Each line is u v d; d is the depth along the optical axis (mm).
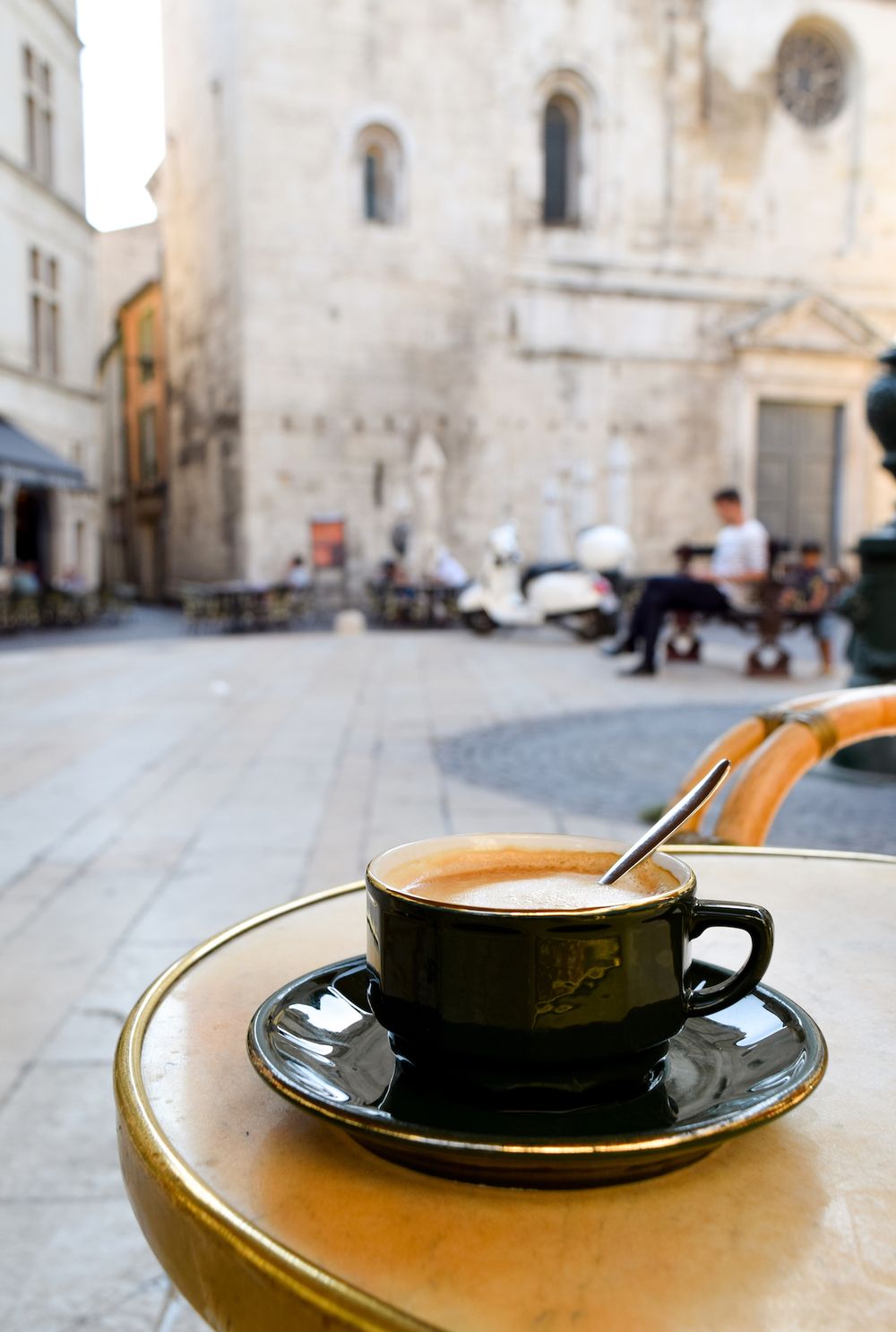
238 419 24094
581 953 609
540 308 25656
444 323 24906
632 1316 494
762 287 27344
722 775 729
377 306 24453
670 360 26719
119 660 14742
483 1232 558
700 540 27125
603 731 8445
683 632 13547
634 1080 645
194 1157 631
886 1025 856
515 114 25141
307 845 5180
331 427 24297
